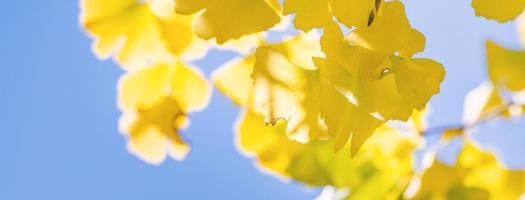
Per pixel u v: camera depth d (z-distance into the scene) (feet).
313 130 2.47
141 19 3.26
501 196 3.69
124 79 3.36
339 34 2.48
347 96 2.45
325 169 3.49
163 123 3.37
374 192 3.56
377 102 2.46
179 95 3.36
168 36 3.20
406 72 2.47
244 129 3.33
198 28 2.59
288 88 2.49
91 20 3.25
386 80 2.47
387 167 3.56
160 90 3.37
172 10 3.20
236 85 3.21
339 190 3.55
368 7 2.48
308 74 2.51
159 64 3.34
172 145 3.39
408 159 3.57
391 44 2.46
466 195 3.63
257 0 2.60
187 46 3.20
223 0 2.60
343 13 2.48
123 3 3.24
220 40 2.59
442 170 3.62
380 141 3.53
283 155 3.43
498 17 2.56
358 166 3.53
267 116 2.49
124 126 3.40
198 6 2.58
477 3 2.56
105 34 3.28
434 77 2.50
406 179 3.60
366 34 2.46
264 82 2.50
